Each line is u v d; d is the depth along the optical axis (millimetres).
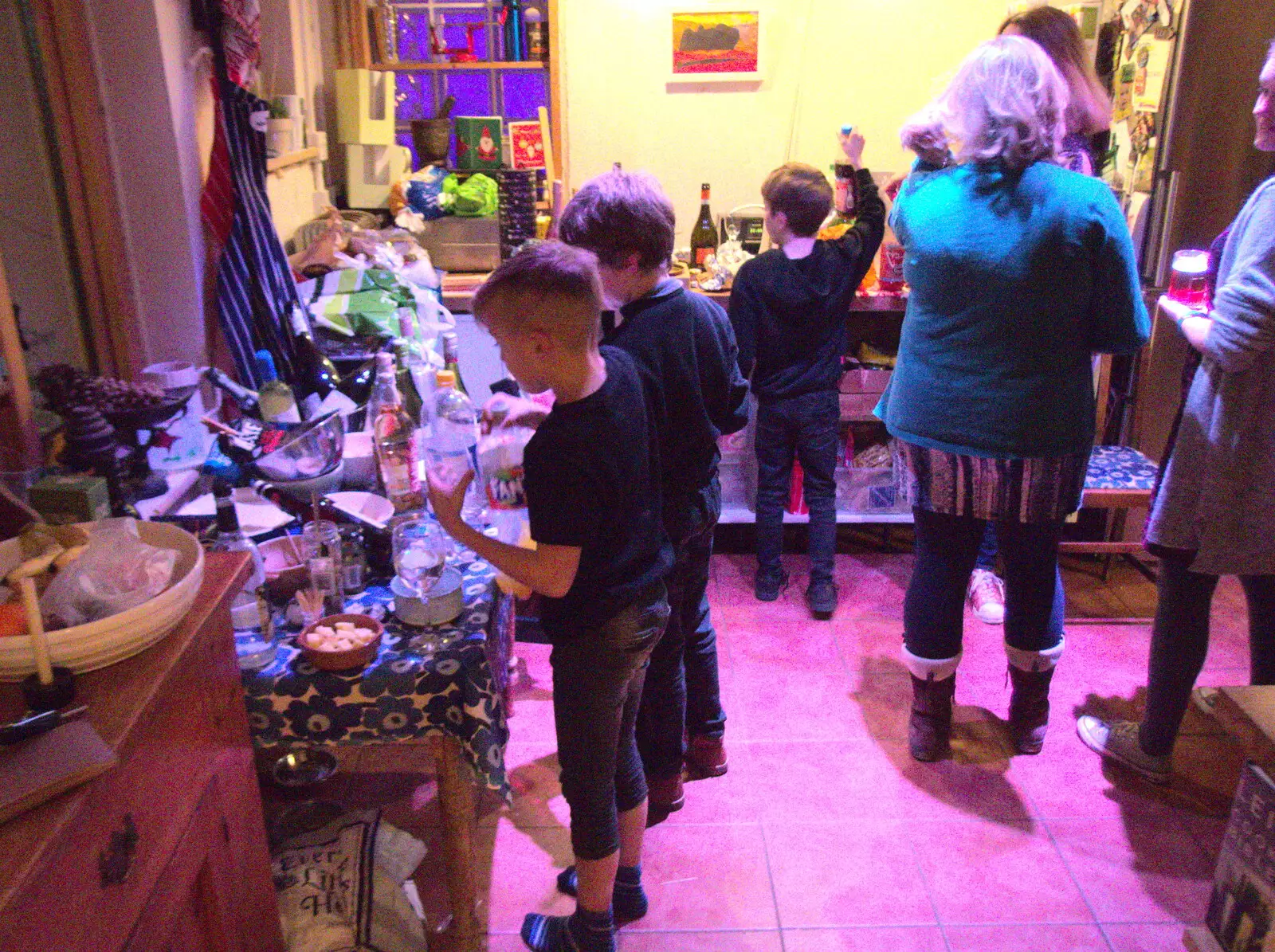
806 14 3441
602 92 3539
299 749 2352
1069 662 2873
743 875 2100
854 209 3238
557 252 1318
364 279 2775
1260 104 1820
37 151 2062
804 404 3025
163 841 1130
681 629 2045
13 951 824
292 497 1924
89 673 1110
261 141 2531
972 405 2057
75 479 1546
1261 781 1557
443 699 1538
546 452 1361
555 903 2020
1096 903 2021
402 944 1776
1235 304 1826
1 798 886
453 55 3525
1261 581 2100
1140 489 2875
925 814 2275
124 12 2166
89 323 2236
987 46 1935
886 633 3062
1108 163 3312
